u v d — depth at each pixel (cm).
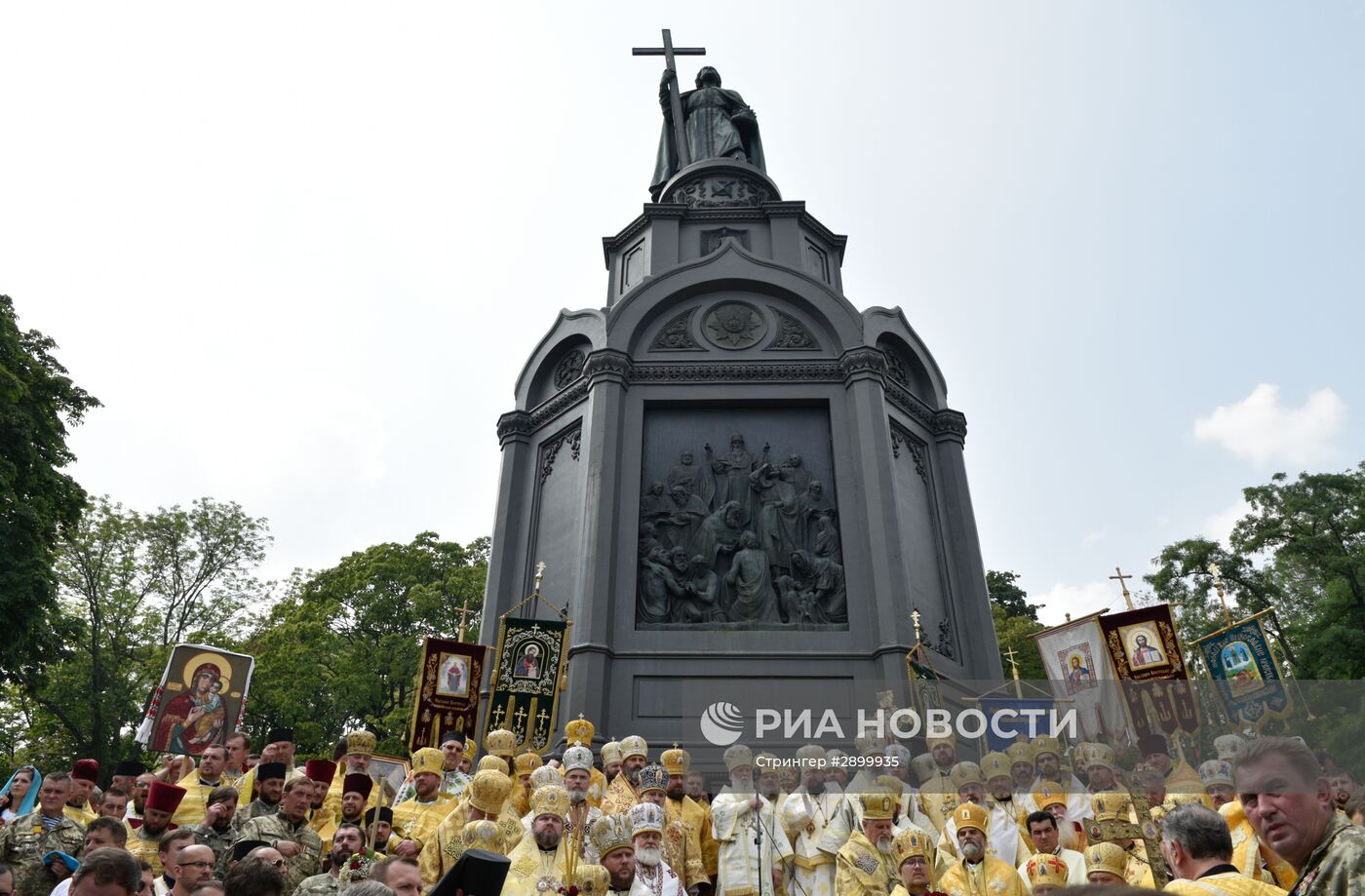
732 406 1911
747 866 856
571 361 2073
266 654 3759
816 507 1803
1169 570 3522
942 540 1928
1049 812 686
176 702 1329
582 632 1620
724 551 1752
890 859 743
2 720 3766
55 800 827
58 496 2602
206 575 4144
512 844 798
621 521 1767
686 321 2005
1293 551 3222
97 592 3862
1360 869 309
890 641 1608
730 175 2430
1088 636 1382
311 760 923
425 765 992
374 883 480
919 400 2061
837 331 1959
